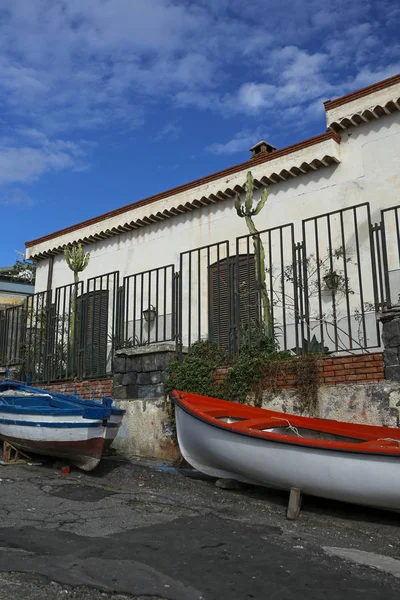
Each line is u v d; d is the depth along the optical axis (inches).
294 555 156.4
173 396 253.8
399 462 183.3
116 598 122.3
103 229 653.3
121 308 372.2
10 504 202.5
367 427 230.8
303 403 263.7
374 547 173.2
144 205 614.9
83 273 679.7
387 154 457.7
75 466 277.7
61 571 135.2
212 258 551.5
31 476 259.6
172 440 304.5
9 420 289.6
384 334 244.4
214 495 231.0
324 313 440.8
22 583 126.9
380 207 451.8
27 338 471.8
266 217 517.0
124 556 148.3
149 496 226.1
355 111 467.8
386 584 138.4
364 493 191.9
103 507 203.2
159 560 146.6
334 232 470.3
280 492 235.1
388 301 249.1
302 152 493.7
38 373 435.5
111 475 267.1
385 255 258.8
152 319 561.0
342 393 251.9
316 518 202.7
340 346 421.1
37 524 177.2
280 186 514.6
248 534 175.0
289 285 463.2
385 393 238.1
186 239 580.7
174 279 343.9
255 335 306.3
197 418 234.4
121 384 346.0
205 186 562.6
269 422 235.0
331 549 165.9
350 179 473.1
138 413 327.3
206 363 304.2
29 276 1126.4
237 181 535.5
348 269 451.8
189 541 164.4
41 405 301.9
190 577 135.7
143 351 332.5
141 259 619.2
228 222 549.3
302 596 127.5
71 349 415.2
